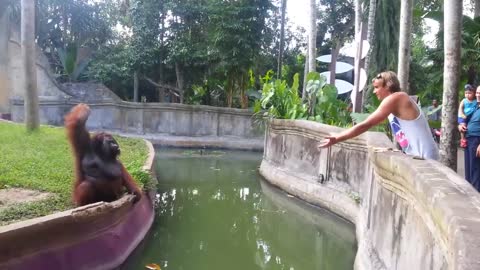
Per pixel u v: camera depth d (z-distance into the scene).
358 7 10.95
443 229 2.19
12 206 5.05
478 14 13.75
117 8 21.83
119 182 5.30
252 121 16.52
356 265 4.91
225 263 5.68
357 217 6.59
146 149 10.48
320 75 10.59
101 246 4.64
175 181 10.73
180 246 6.22
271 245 6.47
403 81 6.88
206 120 17.03
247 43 16.31
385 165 3.88
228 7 16.20
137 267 5.26
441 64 12.95
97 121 17.61
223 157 14.57
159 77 20.02
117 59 20.20
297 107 10.85
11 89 16.45
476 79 12.03
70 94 18.38
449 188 2.50
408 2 6.80
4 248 3.59
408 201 3.33
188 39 17.92
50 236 3.99
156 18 18.08
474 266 1.50
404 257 3.41
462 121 5.69
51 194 5.75
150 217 6.69
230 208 8.44
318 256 6.04
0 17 15.59
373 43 14.83
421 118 3.74
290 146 9.92
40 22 19.86
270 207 8.53
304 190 8.66
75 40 20.89
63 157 8.16
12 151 8.29
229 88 18.00
